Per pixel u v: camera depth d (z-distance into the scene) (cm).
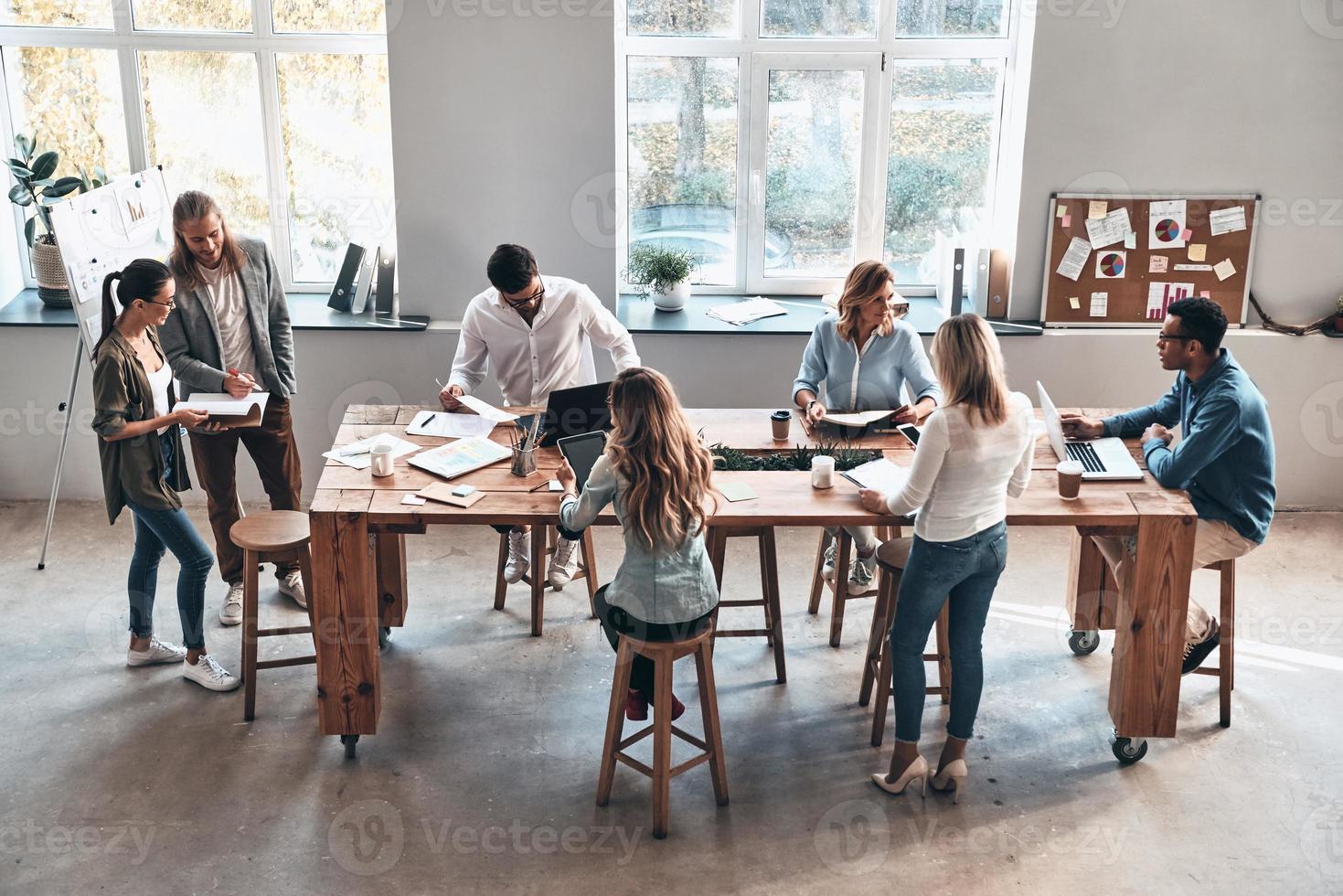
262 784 356
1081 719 391
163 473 383
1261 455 362
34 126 530
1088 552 411
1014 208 521
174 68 523
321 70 523
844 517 339
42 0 512
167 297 375
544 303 431
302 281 557
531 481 362
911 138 539
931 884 318
